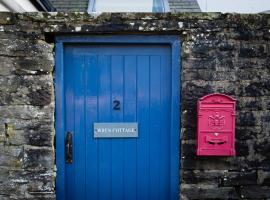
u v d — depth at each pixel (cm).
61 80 344
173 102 350
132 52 354
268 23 342
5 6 393
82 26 335
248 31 342
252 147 348
